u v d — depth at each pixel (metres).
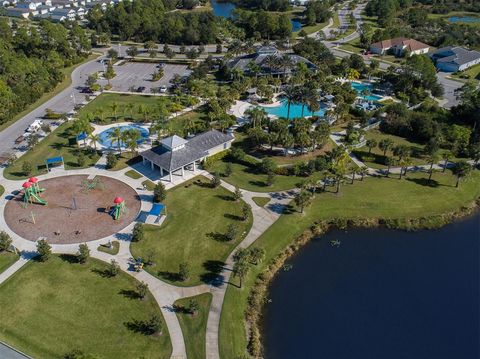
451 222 98.44
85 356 58.00
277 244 88.25
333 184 106.62
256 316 72.75
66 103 152.62
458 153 123.12
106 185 104.00
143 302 72.19
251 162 115.38
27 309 70.25
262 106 153.62
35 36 196.38
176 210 95.44
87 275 77.31
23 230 88.25
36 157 115.75
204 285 76.31
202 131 128.00
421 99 157.00
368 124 137.75
